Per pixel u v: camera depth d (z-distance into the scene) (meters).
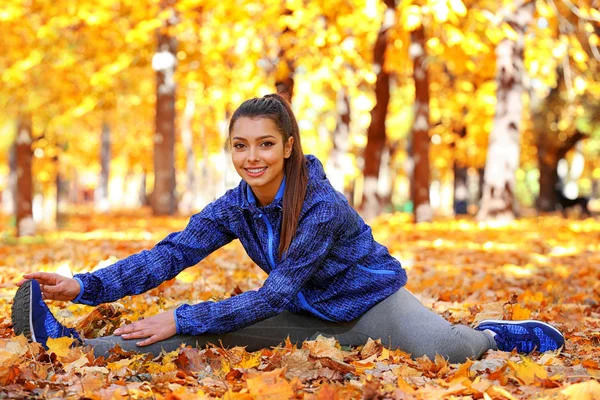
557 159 27.09
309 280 3.67
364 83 19.73
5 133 24.11
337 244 3.59
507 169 18.23
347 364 3.39
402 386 2.98
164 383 3.10
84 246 11.18
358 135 23.98
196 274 6.46
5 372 2.91
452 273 7.88
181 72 19.69
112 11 17.58
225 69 18.86
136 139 35.81
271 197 3.57
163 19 17.33
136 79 21.64
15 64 15.37
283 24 13.72
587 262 9.10
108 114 27.36
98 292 3.54
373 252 3.72
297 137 3.53
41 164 28.45
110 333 3.96
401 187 51.84
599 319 5.16
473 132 25.62
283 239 3.49
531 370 3.16
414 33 16.36
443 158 31.17
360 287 3.66
